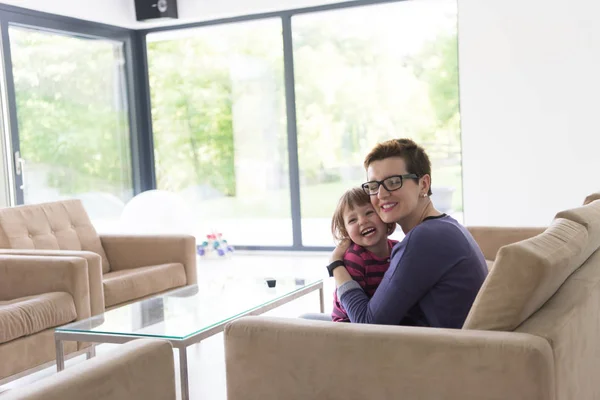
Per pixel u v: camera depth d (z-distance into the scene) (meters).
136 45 7.38
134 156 7.36
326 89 6.79
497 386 1.84
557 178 5.77
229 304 3.51
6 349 3.36
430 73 6.40
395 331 1.98
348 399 2.03
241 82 7.13
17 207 4.48
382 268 2.47
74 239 4.70
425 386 1.93
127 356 1.72
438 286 2.13
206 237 7.07
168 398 1.83
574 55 5.64
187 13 6.88
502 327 1.96
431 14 6.35
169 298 3.75
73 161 6.56
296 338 2.08
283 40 6.86
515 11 5.77
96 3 6.56
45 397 1.47
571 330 2.03
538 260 1.90
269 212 7.18
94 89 6.84
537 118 5.78
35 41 6.14
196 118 7.33
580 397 2.13
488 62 5.88
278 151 7.07
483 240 4.14
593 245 2.49
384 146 2.27
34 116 6.11
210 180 7.35
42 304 3.57
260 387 2.14
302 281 4.05
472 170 6.02
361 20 6.60
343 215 2.50
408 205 2.25
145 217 6.17
